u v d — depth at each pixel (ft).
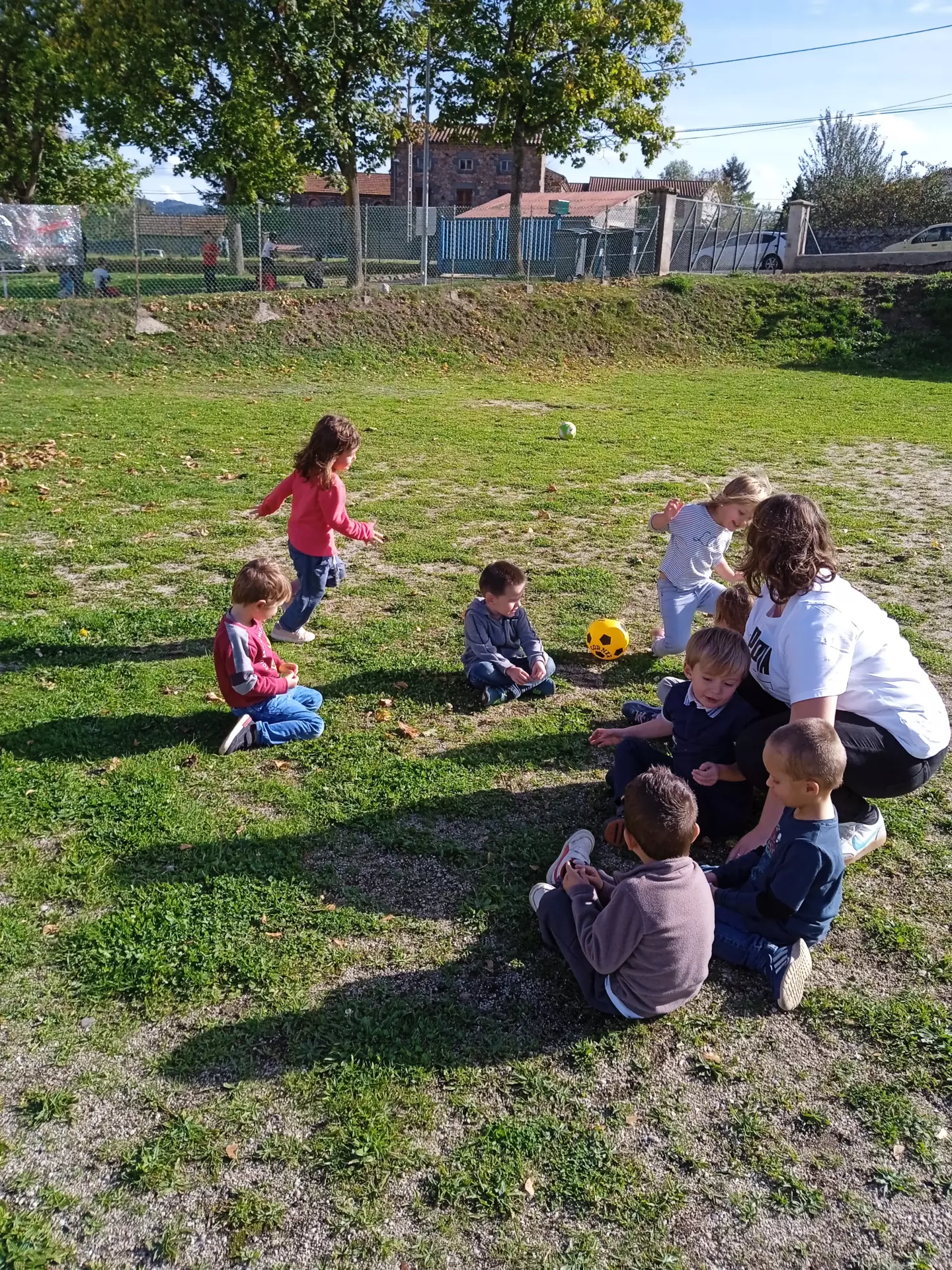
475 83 90.22
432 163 214.28
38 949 10.40
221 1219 7.57
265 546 25.50
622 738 13.85
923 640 19.99
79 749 14.58
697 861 12.47
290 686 15.69
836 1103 8.89
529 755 14.88
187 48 82.53
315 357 67.21
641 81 92.53
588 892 10.19
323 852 12.31
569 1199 7.86
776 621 11.80
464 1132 8.40
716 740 12.76
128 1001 9.74
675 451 40.24
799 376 70.54
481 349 73.10
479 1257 7.36
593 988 9.66
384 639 19.35
